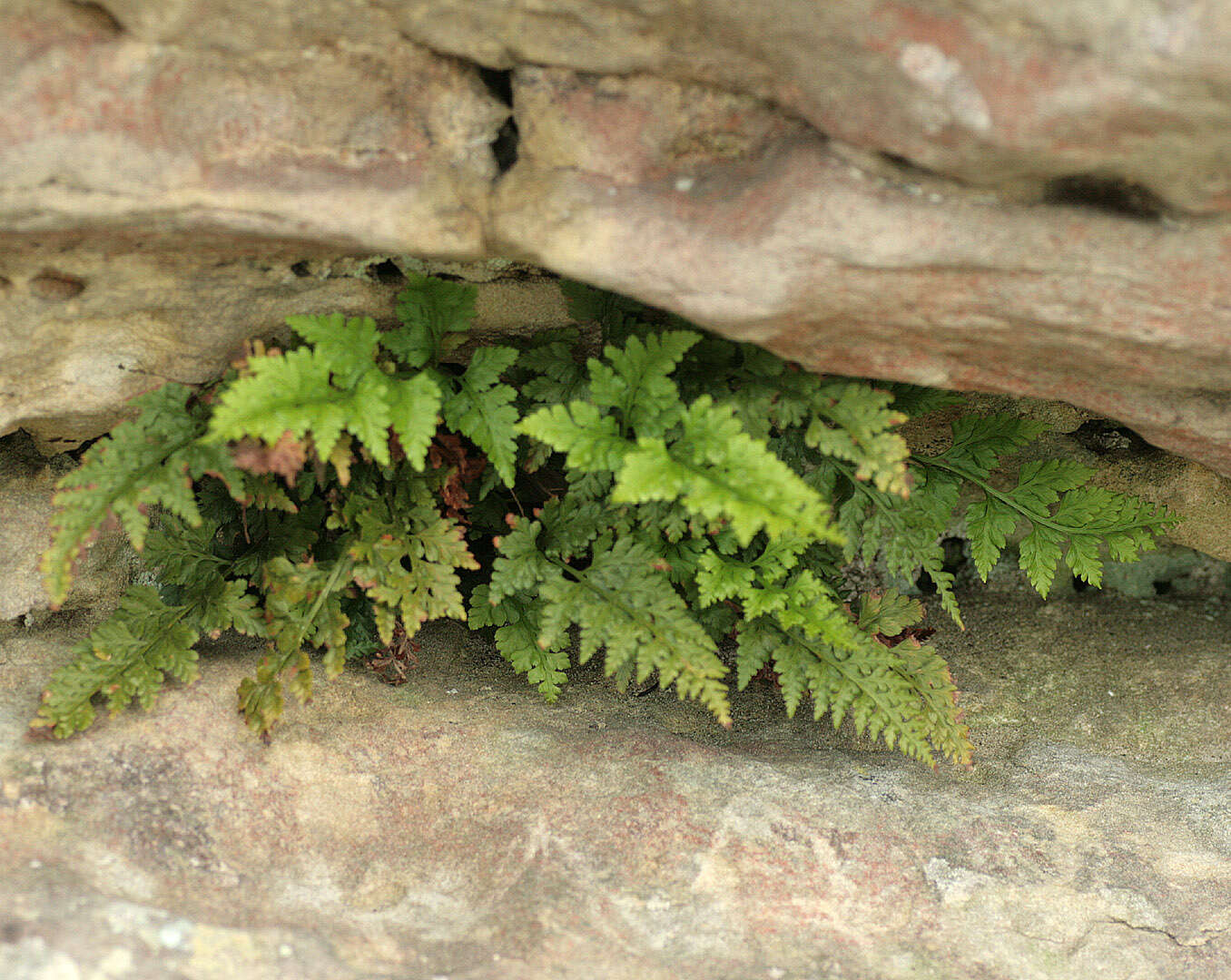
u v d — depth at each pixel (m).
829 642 0.69
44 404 0.67
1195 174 0.60
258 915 0.64
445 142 0.64
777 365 0.68
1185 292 0.62
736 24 0.61
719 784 0.69
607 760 0.69
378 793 0.68
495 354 0.68
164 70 0.62
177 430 0.66
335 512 0.69
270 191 0.63
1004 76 0.59
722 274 0.63
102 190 0.62
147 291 0.66
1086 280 0.62
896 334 0.65
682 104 0.63
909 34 0.59
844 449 0.67
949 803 0.69
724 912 0.65
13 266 0.64
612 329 0.68
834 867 0.67
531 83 0.63
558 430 0.67
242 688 0.68
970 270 0.62
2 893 0.62
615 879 0.66
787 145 0.63
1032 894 0.67
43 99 0.61
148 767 0.66
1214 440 0.67
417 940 0.64
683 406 0.67
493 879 0.66
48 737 0.67
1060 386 0.66
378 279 0.68
